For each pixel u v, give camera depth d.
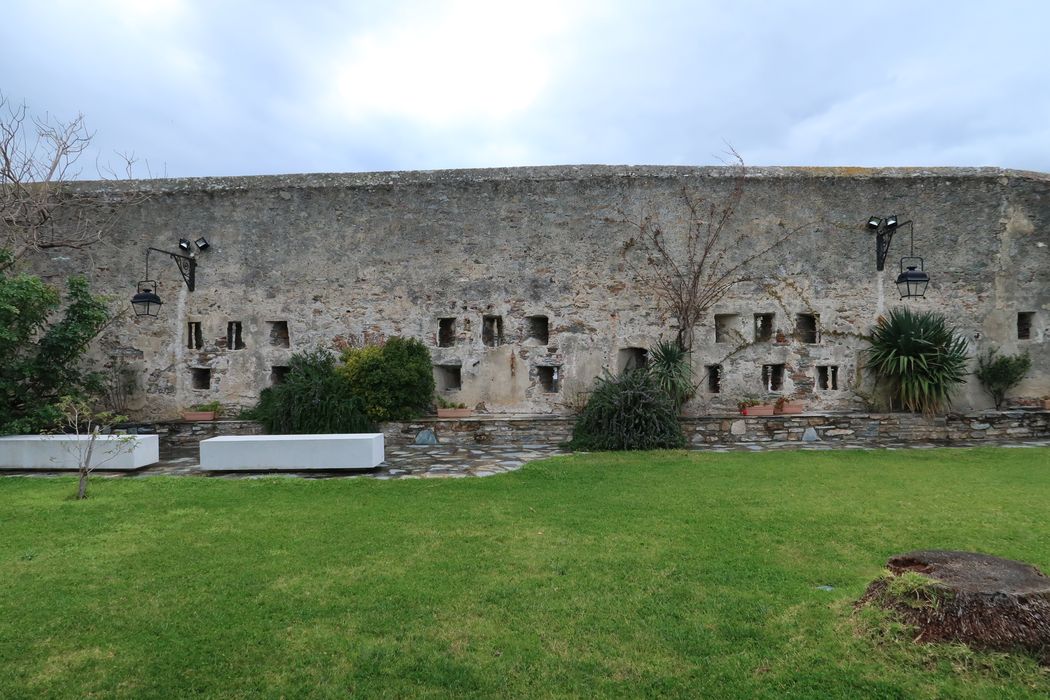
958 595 2.88
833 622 3.17
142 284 10.61
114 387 10.62
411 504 5.62
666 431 8.88
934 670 2.71
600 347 10.47
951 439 9.52
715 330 10.47
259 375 10.62
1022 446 8.81
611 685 2.72
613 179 10.48
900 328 9.79
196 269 10.74
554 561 4.12
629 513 5.26
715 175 10.42
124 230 10.70
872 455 8.09
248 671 2.84
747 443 9.26
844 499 5.69
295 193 10.70
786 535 4.62
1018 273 10.41
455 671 2.82
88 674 2.82
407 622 3.29
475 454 8.48
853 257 10.40
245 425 9.85
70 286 8.76
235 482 6.60
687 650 2.98
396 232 10.64
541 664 2.88
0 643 3.09
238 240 10.70
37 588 3.73
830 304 10.40
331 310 10.65
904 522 4.93
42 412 8.04
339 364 10.48
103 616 3.37
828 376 10.45
